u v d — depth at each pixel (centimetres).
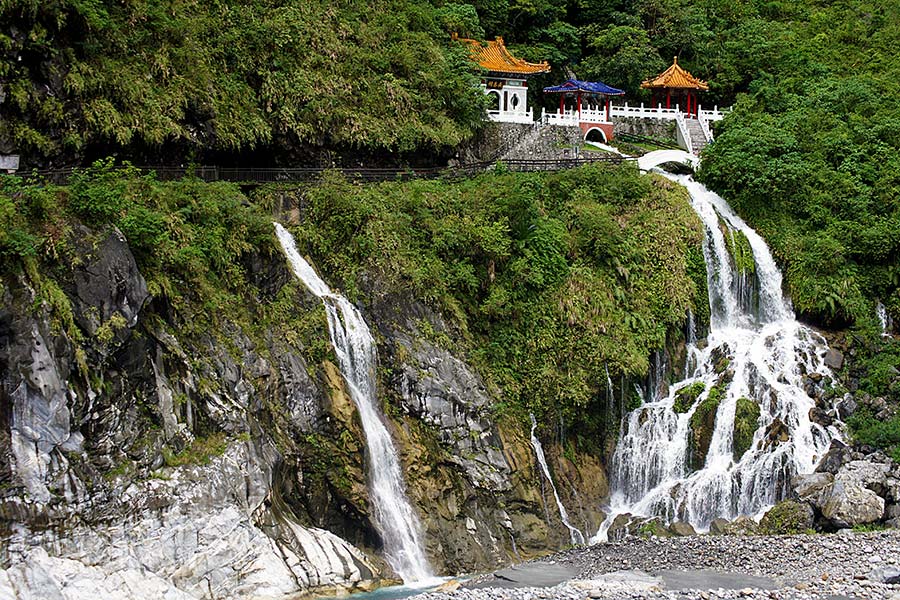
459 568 3825
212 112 4678
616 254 4897
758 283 5309
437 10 6550
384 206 4556
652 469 4466
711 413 4497
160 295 3491
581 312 4634
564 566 3531
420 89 5775
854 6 9050
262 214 4153
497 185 4931
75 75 4128
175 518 3117
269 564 3222
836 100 6656
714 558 3472
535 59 7600
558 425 4441
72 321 3094
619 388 4600
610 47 7738
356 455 3759
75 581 2873
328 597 3288
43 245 3144
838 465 4338
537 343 4547
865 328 5119
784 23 8700
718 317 5172
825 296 5175
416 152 5606
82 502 2983
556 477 4356
